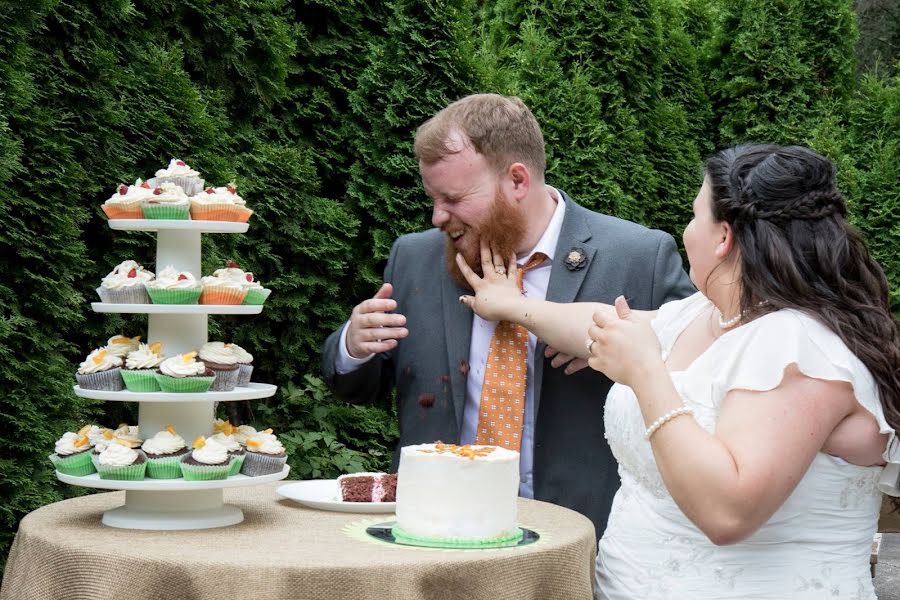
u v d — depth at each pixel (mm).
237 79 4027
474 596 1647
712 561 1688
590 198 5352
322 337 4363
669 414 1569
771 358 1562
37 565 1797
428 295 2736
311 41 4395
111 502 2213
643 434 1777
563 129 5332
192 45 3824
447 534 1822
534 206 2586
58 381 3133
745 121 6934
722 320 1789
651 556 1773
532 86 5371
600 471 2529
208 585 1597
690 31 7355
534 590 1740
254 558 1650
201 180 2125
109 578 1656
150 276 2070
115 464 1894
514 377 2521
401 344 2760
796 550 1644
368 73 4395
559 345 2385
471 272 2547
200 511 1972
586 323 2355
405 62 4484
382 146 4441
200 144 3682
